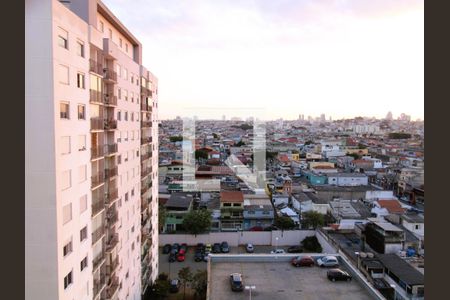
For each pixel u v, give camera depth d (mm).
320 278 30328
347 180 99250
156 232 46062
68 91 18391
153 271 44062
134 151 34688
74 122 19219
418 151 143625
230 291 27719
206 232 61062
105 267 26516
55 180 16859
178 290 43969
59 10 17219
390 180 102500
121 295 30328
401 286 39250
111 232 27344
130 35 34594
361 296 27078
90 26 21391
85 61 20797
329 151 151750
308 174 107250
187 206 67125
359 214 68688
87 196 21312
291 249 58281
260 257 33875
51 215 16922
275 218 68250
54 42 16641
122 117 30562
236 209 67375
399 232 51281
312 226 65750
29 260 16969
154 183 44500
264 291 27766
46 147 16672
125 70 31250
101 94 24281
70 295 18812
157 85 46000
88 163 21344
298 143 178750
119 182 29969
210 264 32219
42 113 16562
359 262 46375
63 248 17984
